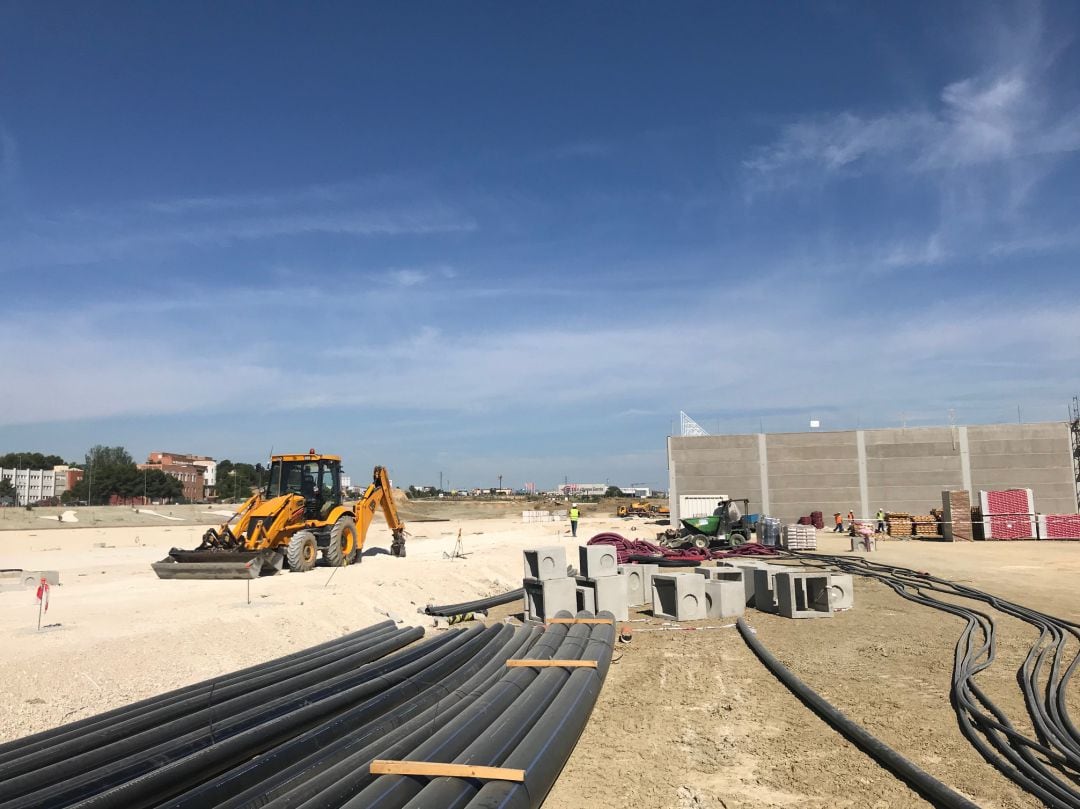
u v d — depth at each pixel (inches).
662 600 595.5
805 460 1899.6
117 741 247.6
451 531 1814.7
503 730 257.4
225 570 681.0
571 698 308.7
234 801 195.2
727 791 245.1
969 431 1836.9
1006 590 704.4
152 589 625.9
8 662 340.2
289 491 853.8
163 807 189.3
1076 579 797.2
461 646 404.8
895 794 239.5
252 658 416.8
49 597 576.1
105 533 1740.9
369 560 918.4
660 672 409.1
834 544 1400.1
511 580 856.9
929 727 302.2
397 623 561.0
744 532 1268.5
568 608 543.2
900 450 1863.9
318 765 223.6
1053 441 1800.0
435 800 196.1
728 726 313.3
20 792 204.5
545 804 236.4
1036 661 401.1
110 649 376.5
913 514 1811.0
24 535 1660.9
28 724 294.4
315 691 304.0
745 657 442.3
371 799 194.5
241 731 258.2
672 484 1935.3
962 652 428.5
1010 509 1501.0
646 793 244.8
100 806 193.2
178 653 393.4
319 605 533.3
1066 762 253.0
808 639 486.9
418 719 272.5
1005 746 269.6
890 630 510.0
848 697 348.2
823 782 250.7
